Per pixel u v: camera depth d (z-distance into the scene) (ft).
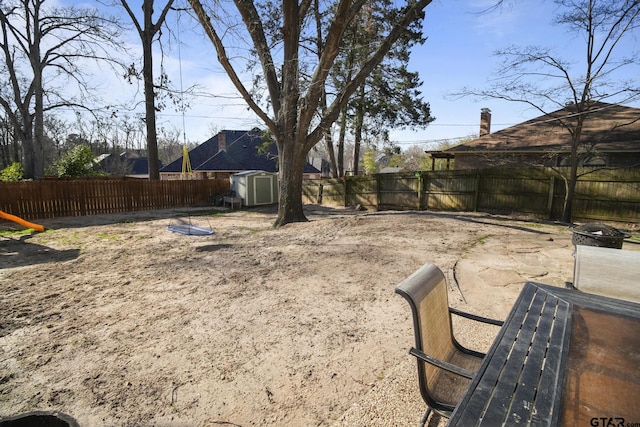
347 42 46.06
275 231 27.66
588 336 4.72
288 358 8.55
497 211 35.60
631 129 45.34
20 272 16.72
